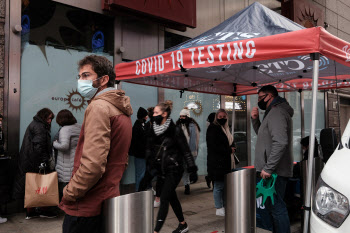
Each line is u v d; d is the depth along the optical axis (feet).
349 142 8.02
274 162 10.62
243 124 28.37
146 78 15.10
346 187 6.19
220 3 26.43
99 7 18.92
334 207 6.26
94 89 6.58
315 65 8.38
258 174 11.64
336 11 40.91
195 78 16.01
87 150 5.67
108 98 6.22
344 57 9.40
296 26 12.28
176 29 22.68
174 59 10.48
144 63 11.82
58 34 17.60
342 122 45.57
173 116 22.75
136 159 17.87
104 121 5.85
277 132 10.73
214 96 25.71
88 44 18.86
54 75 17.31
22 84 16.11
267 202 11.31
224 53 9.29
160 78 15.49
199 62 9.78
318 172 12.92
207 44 10.28
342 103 45.09
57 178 13.64
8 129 15.37
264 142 11.41
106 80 6.68
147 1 19.88
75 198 5.87
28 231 13.05
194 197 19.40
